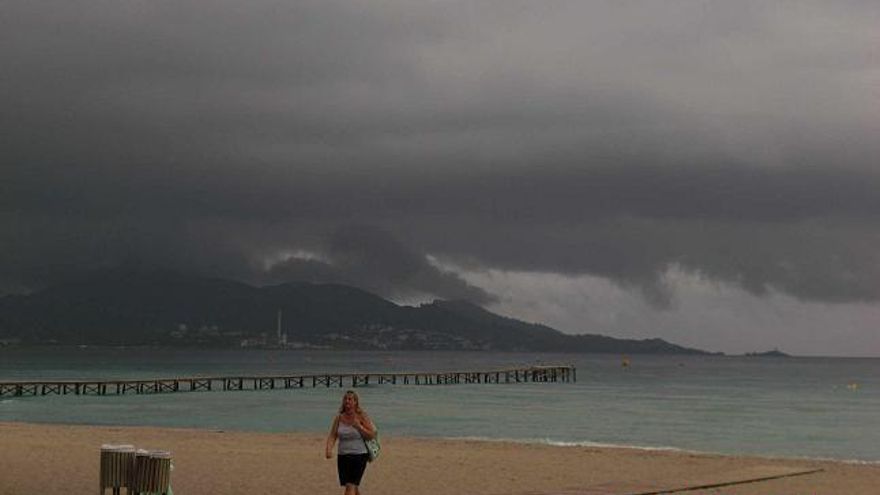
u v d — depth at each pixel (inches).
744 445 2034.9
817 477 1039.6
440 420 2618.1
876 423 2755.9
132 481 729.6
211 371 7258.9
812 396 4515.3
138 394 3934.5
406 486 954.7
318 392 4197.8
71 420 2513.5
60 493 863.1
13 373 6378.0
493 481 992.9
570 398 3949.3
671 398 4126.5
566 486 946.1
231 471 1050.7
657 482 970.1
